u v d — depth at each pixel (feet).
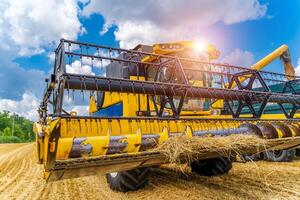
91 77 13.43
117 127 13.08
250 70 20.58
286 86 24.22
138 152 12.55
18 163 37.24
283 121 18.81
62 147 11.02
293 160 28.84
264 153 29.01
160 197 15.17
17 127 252.62
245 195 14.96
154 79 20.56
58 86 12.96
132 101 19.43
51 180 11.86
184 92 16.02
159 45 22.52
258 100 18.93
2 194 18.34
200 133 15.06
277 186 16.69
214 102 22.79
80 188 19.10
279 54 35.24
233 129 16.35
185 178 20.33
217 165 20.34
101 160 11.71
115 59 15.46
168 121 14.60
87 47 14.73
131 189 16.31
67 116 12.04
